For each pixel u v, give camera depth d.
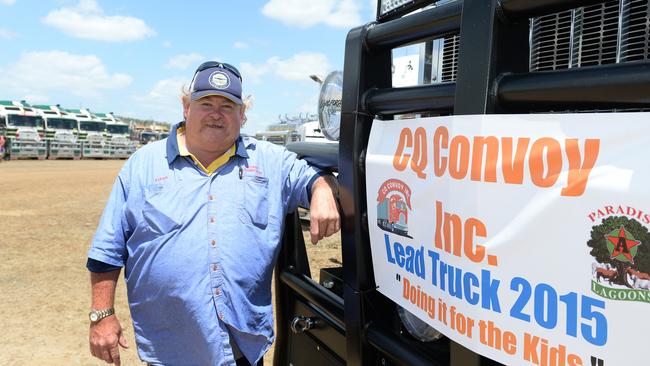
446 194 1.35
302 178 2.32
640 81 1.00
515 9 1.22
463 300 1.32
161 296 2.24
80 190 15.09
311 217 2.11
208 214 2.25
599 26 1.69
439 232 1.39
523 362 1.19
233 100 2.21
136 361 3.74
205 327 2.21
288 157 2.40
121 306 4.81
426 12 1.51
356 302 1.79
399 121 1.57
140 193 2.29
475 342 1.29
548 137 1.12
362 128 1.77
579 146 1.07
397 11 1.68
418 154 1.47
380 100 1.69
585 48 1.72
